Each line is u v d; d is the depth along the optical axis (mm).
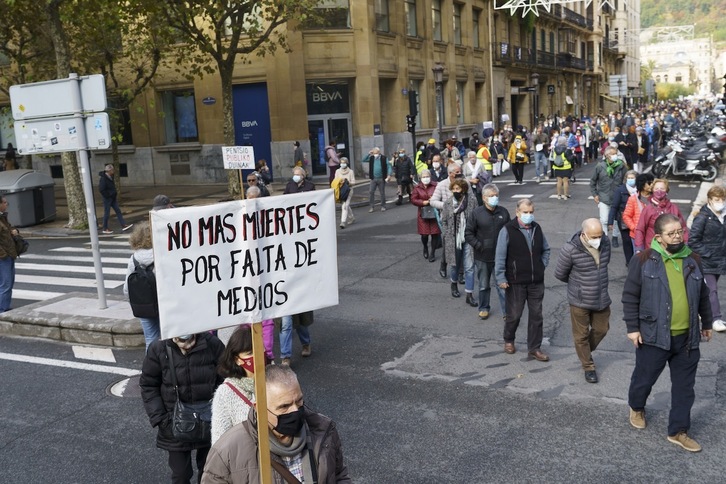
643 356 5910
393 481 5430
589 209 18344
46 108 9602
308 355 8445
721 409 6473
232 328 7152
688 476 5320
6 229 10445
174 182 30516
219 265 3490
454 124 38469
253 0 20688
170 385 4688
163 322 3379
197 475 5492
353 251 14734
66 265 14805
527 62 49312
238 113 28938
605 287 7137
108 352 8914
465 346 8539
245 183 21812
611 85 56375
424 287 11453
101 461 6031
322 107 29578
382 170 20719
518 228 7859
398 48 31812
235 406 4055
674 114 52969
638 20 92750
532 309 7895
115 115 22359
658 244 5805
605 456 5680
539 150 25562
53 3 18391
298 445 3172
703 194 20047
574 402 6766
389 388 7332
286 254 3648
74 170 19500
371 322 9711
